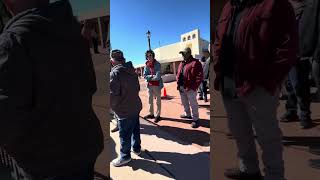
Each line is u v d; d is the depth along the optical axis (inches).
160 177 114.9
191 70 177.6
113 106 127.2
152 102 216.2
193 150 140.9
